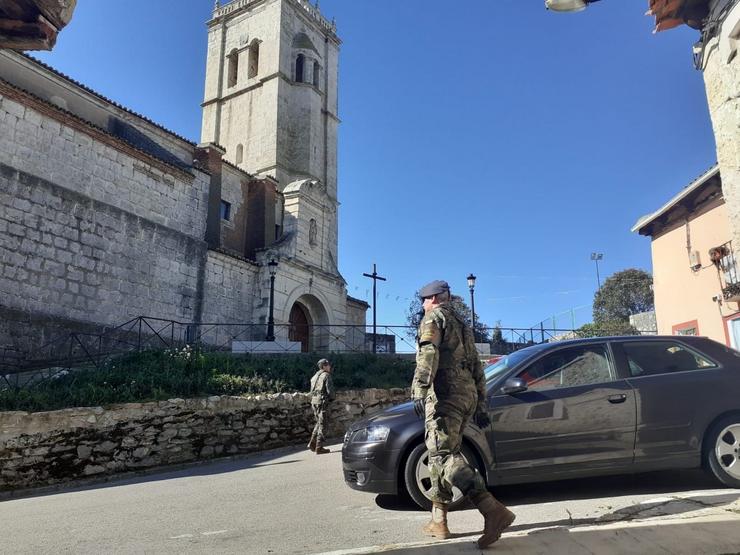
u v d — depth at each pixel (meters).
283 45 37.78
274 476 8.36
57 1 4.60
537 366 5.61
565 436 5.25
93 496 7.88
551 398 5.37
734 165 5.50
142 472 10.14
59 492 8.85
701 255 19.28
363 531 4.75
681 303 20.48
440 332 4.06
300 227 28.78
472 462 5.13
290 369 15.23
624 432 5.31
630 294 54.31
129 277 19.52
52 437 9.38
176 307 21.25
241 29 40.28
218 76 40.06
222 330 23.19
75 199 18.05
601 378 5.56
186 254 22.06
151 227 20.72
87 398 10.54
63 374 12.54
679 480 5.98
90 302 18.05
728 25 5.44
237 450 11.62
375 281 35.44
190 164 25.56
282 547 4.42
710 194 18.52
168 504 6.63
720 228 18.22
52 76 20.52
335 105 41.09
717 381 5.55
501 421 5.22
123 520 5.85
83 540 5.05
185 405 11.12
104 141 19.52
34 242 16.64
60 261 17.31
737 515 4.10
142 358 14.37
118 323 18.83
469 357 4.15
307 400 13.27
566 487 5.95
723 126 5.64
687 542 3.57
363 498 6.20
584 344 5.78
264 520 5.40
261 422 12.18
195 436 11.09
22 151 16.86
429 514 5.18
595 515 4.64
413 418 5.44
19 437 9.04
